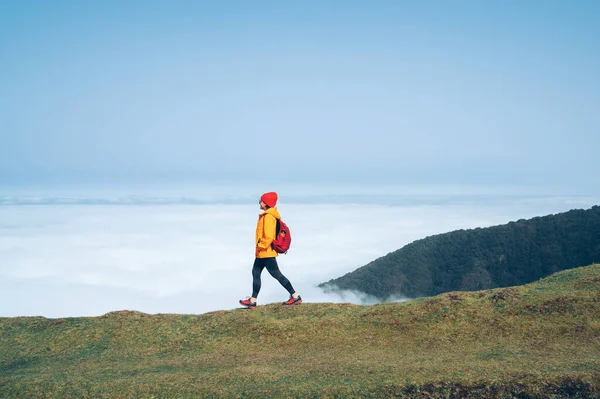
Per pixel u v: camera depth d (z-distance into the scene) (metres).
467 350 11.26
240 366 10.94
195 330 13.09
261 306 14.43
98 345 12.59
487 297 13.47
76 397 9.70
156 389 9.85
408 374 9.91
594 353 10.54
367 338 12.25
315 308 14.05
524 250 103.94
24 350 12.48
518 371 9.62
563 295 12.98
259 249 13.98
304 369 10.60
